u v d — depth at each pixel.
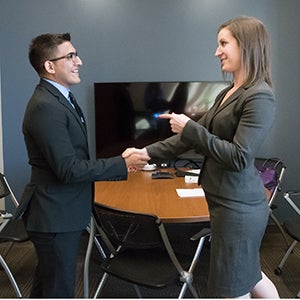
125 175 1.73
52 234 1.68
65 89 1.79
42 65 1.73
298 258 3.28
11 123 3.90
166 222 1.97
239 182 1.43
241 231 1.44
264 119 1.35
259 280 1.57
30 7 3.80
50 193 1.68
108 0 3.83
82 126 1.77
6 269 2.55
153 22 3.86
